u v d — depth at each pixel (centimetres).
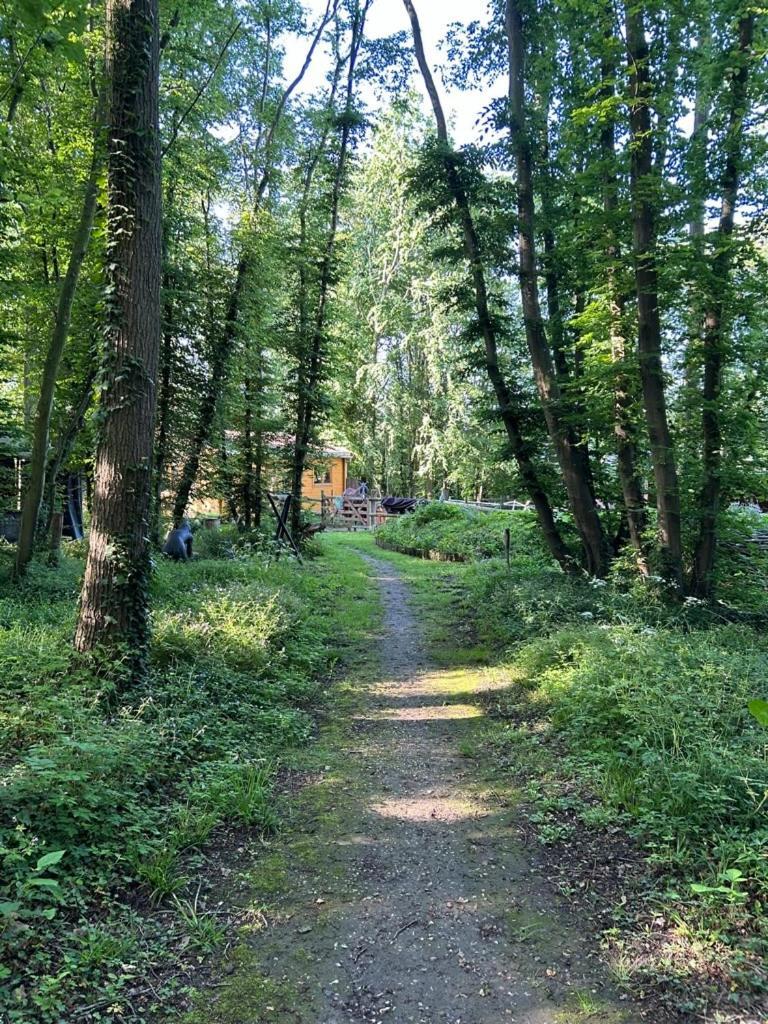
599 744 489
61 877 309
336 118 1709
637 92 824
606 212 917
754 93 870
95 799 348
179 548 1317
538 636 795
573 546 1214
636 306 985
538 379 1098
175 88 1297
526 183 1083
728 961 271
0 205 853
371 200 3509
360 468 3847
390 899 331
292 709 616
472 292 1179
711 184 919
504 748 539
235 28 1512
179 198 1474
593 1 847
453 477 3231
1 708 450
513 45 1074
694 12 832
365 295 3516
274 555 1445
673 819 370
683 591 904
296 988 266
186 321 1424
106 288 566
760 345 993
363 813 428
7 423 1102
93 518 563
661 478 898
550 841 386
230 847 377
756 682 525
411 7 1170
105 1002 248
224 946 291
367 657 836
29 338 1234
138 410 564
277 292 1833
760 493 1020
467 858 372
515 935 302
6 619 687
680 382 1114
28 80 813
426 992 265
